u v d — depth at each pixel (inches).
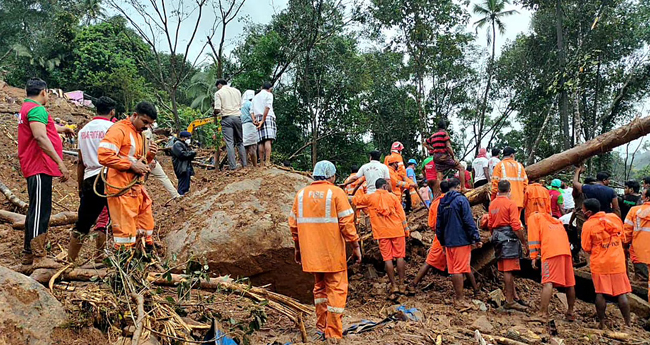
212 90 1143.0
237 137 355.6
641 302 287.4
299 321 189.9
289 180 278.8
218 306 200.7
